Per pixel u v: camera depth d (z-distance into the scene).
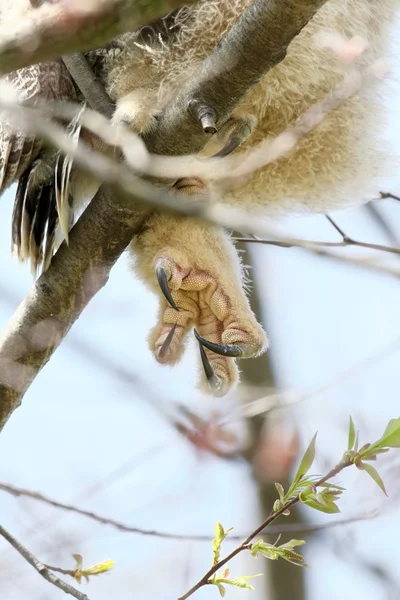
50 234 8.71
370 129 9.25
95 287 8.54
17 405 8.84
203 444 9.26
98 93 8.07
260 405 9.43
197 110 7.33
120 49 8.17
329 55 8.28
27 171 8.74
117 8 5.18
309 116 8.15
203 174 7.98
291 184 9.30
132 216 8.13
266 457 10.01
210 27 8.03
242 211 9.58
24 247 8.92
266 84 8.32
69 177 8.29
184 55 8.09
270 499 11.99
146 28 8.09
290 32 6.94
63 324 8.64
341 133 9.00
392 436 7.54
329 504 7.59
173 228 8.70
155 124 7.66
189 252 8.67
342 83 8.48
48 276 8.52
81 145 8.16
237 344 8.55
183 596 7.80
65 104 8.20
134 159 7.14
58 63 8.34
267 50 7.04
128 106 7.78
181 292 8.71
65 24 5.22
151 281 8.91
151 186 7.68
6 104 5.90
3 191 8.72
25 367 8.71
